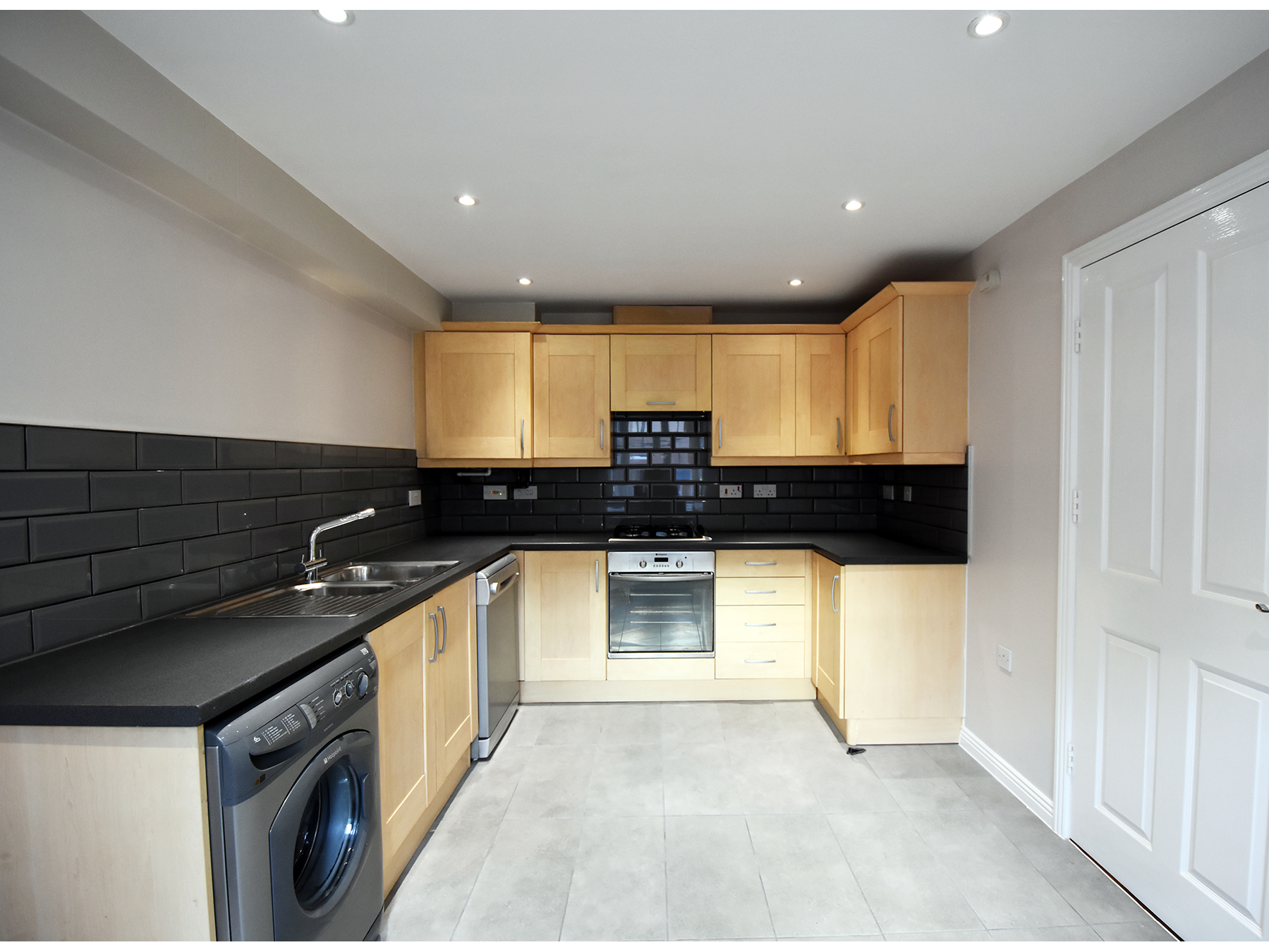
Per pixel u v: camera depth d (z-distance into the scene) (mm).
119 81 1242
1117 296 1761
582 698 3277
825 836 2043
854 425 3223
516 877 1846
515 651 3092
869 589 2672
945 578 2668
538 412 3367
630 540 3238
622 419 3707
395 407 3041
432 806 2131
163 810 1027
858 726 2723
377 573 2430
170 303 1612
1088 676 1910
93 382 1396
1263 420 1343
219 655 1276
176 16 1149
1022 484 2232
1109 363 1800
